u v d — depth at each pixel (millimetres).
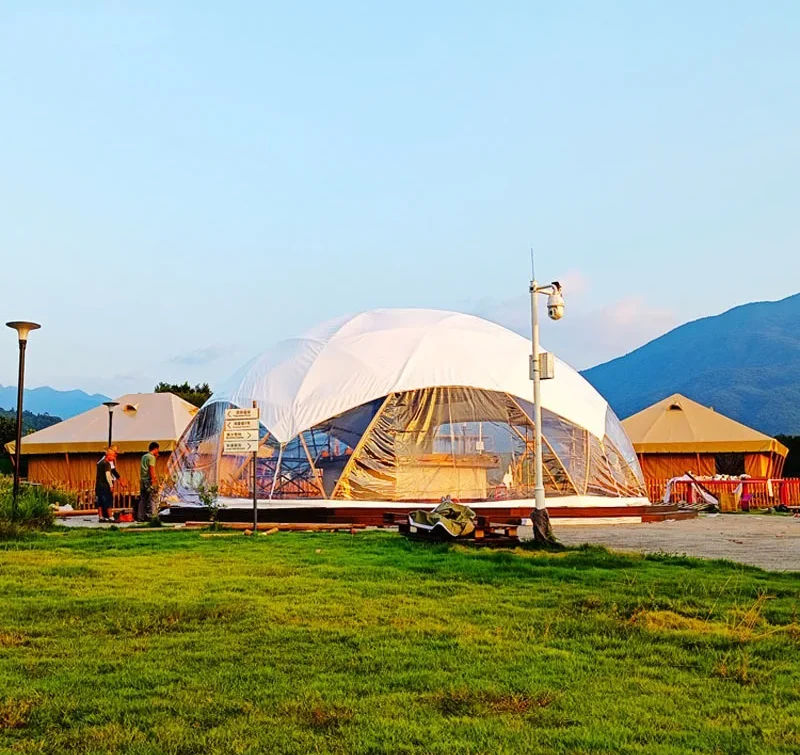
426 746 4090
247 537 14039
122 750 4055
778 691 5035
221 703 4723
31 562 10508
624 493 21328
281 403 20375
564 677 5270
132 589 8367
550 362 13219
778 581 8992
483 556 11055
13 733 4289
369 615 7059
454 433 20188
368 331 22453
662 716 4551
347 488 19000
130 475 32688
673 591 8227
